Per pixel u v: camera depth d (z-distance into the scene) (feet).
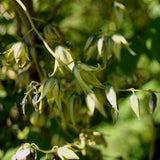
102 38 1.58
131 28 1.84
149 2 1.87
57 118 1.71
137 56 1.78
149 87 1.83
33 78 1.59
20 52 1.46
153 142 2.00
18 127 1.66
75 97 1.52
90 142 1.67
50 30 1.54
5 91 1.64
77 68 1.41
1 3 1.54
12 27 1.63
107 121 1.90
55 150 1.49
